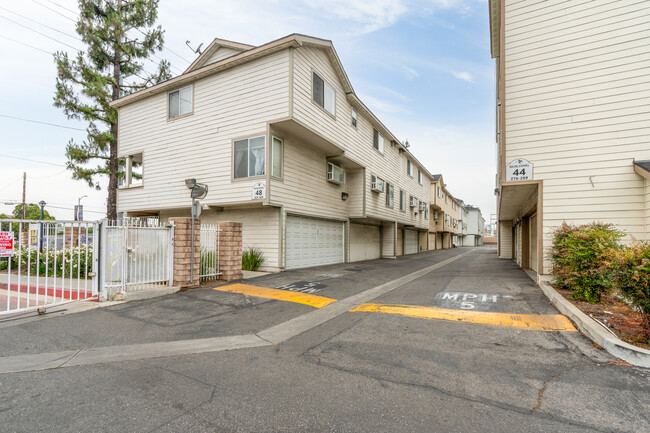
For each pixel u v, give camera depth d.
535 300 6.49
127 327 5.30
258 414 2.77
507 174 8.20
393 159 21.97
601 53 7.53
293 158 12.58
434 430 2.53
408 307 6.38
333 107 14.01
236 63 11.89
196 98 13.03
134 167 18.30
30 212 46.22
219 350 4.34
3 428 2.56
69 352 4.24
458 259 19.84
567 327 4.86
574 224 7.54
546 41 8.02
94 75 16.25
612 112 7.39
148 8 17.45
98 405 2.92
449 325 5.18
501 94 8.37
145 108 14.66
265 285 8.95
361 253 18.89
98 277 7.04
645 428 2.54
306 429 2.55
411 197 26.28
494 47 11.96
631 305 4.23
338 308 6.61
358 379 3.43
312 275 11.02
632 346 3.79
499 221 21.56
